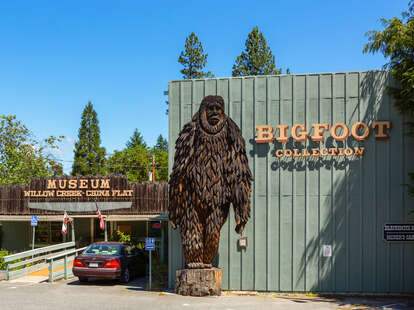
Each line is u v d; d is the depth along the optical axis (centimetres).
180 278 1269
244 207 1240
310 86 1362
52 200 2384
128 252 1598
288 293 1323
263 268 1340
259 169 1366
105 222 2352
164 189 2356
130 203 2352
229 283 1347
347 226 1320
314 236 1333
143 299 1186
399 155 1315
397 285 1295
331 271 1317
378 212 1314
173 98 1431
